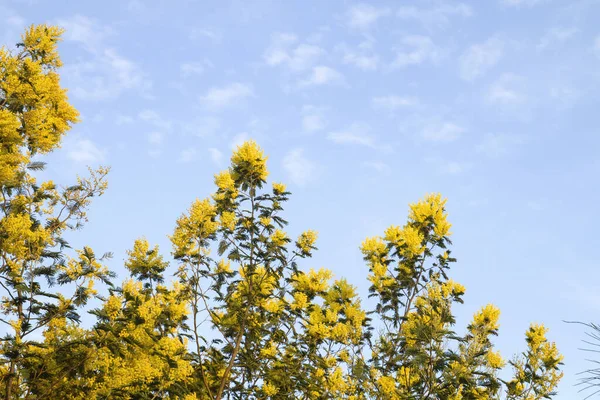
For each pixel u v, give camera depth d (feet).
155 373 35.09
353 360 40.04
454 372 32.89
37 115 37.93
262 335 42.19
